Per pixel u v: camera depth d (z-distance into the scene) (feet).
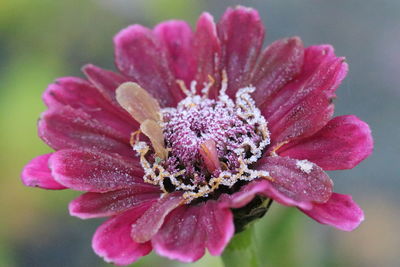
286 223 0.68
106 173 0.59
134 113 0.61
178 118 0.62
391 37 1.11
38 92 0.82
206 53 0.64
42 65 0.84
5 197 0.83
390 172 0.94
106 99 0.64
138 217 0.58
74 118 0.62
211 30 0.64
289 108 0.61
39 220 0.90
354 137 0.58
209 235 0.55
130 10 0.97
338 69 0.59
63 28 0.90
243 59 0.65
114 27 0.96
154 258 0.75
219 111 0.62
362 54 1.09
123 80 0.65
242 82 0.64
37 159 0.60
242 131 0.61
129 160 0.61
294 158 0.59
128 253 0.56
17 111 0.81
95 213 0.57
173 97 0.65
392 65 1.07
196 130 0.62
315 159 0.59
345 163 0.58
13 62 0.90
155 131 0.60
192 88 0.65
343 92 1.03
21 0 0.87
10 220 0.86
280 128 0.61
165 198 0.58
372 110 1.01
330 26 1.13
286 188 0.57
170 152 0.61
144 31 0.66
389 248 0.88
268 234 0.68
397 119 0.99
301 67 0.63
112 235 0.57
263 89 0.63
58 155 0.58
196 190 0.60
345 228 0.55
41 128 0.62
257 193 0.55
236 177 0.59
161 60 0.66
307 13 1.15
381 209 0.91
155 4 0.85
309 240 0.73
